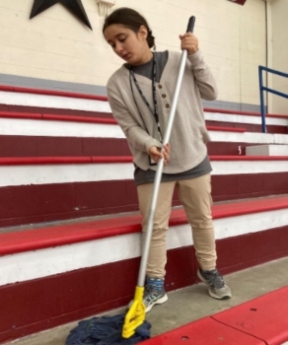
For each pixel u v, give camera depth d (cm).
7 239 112
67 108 246
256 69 469
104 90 343
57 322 112
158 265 128
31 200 151
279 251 178
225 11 442
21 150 180
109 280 124
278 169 240
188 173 128
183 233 144
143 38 124
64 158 158
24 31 302
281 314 116
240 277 153
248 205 179
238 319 112
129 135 129
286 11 462
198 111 131
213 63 432
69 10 324
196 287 144
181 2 402
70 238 114
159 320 117
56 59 318
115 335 103
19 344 103
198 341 100
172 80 126
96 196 168
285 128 402
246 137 282
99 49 341
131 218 153
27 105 229
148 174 127
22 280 106
